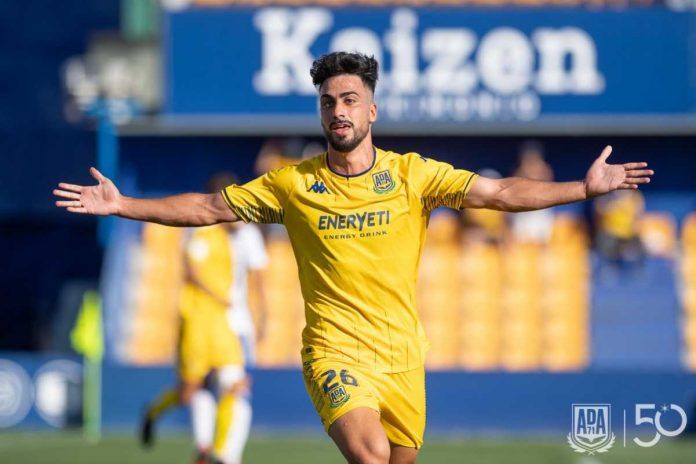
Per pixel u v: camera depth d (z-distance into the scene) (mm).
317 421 45250
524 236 51062
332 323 19469
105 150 50562
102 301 49844
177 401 35750
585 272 50594
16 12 69188
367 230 19250
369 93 19359
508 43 48688
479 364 49062
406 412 19703
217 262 32469
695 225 51219
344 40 48906
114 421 45250
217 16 49469
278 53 49312
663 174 51594
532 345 49438
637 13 48719
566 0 52000
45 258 65875
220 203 19766
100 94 50750
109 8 69875
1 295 65250
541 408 44938
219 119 49719
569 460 35812
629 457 36594
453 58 48688
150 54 50969
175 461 35188
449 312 50062
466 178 19250
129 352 49000
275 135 51469
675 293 50250
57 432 44625
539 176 51438
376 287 19359
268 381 45375
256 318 49500
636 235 50750
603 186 18750
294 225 19594
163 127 50250
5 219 66500
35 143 67125
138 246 51031
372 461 18047
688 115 48906
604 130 49500
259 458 36219
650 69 48906
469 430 44938
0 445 39750
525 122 48906
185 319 32188
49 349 62594
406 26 48688
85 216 66375
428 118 48750
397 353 19469
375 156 19578
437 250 51062
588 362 48969
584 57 48781
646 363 48906
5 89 67875
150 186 52406
